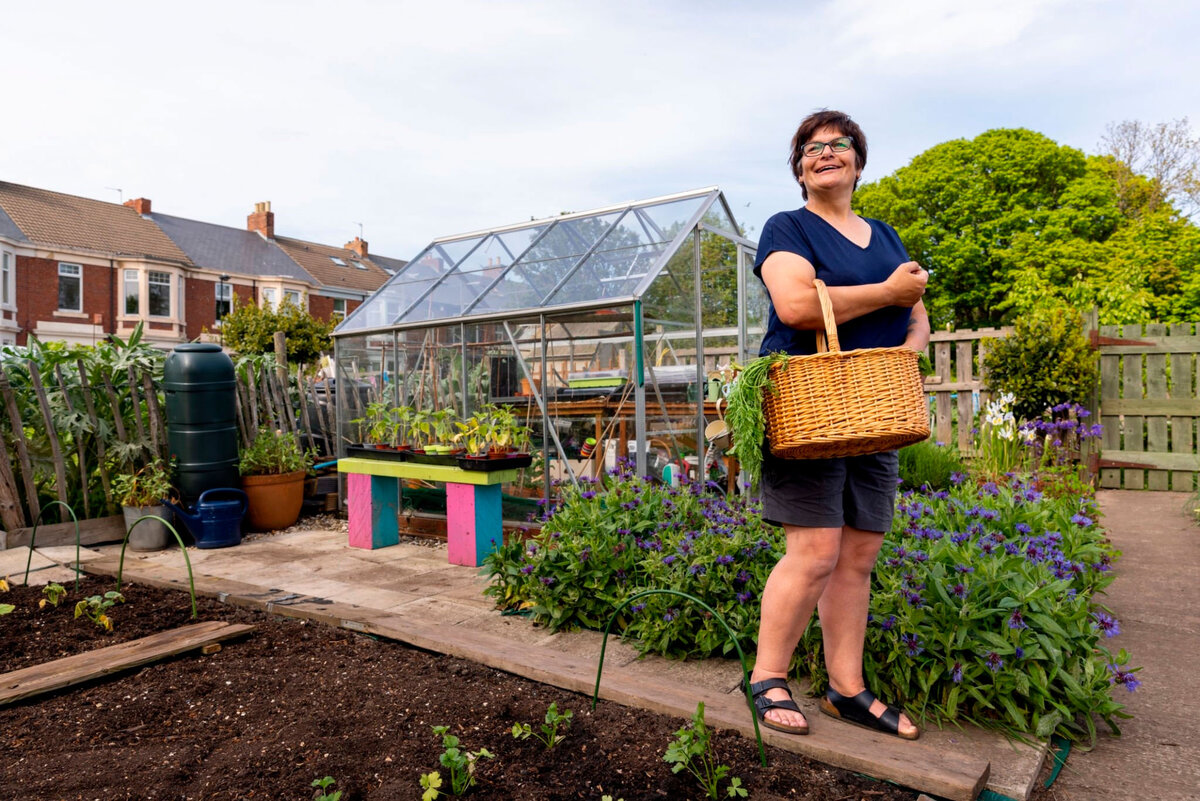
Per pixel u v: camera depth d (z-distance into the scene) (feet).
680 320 17.38
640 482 12.92
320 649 9.54
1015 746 6.80
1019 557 8.21
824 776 6.13
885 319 6.48
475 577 14.08
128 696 7.97
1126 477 24.30
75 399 17.89
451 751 5.64
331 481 22.94
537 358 17.07
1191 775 6.59
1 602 11.59
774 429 6.07
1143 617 11.42
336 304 104.99
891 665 7.64
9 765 6.38
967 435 26.68
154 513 16.93
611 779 5.95
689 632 9.31
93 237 79.66
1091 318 24.71
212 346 18.35
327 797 5.41
